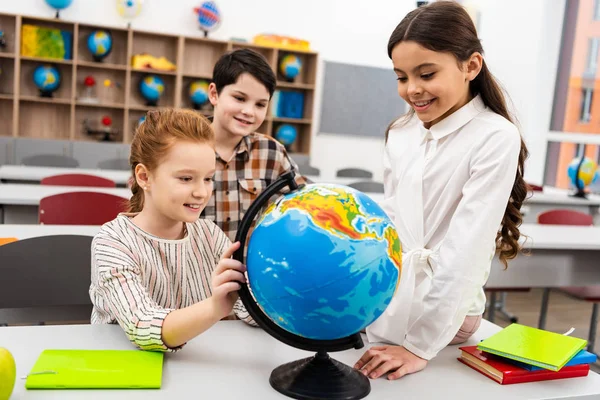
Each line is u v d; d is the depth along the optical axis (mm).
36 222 3166
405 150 1308
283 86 6480
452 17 1080
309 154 6547
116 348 1061
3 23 5676
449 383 1026
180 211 1069
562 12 5711
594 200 4910
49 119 5969
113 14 5910
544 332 1195
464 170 1165
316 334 875
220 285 935
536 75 5750
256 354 1082
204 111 6199
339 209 837
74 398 867
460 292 1061
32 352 1024
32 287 1518
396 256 873
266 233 855
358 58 6770
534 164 5930
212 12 5945
